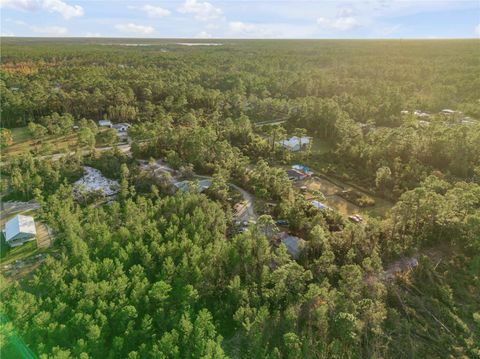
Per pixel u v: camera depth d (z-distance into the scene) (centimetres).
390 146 10775
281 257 6281
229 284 6122
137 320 5397
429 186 8344
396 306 5938
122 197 8975
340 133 12938
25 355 4681
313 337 5222
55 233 7606
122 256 6312
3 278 5972
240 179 10206
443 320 5656
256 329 5062
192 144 11206
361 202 9194
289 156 11644
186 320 5044
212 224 7506
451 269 6675
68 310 5300
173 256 6519
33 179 9306
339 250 6981
